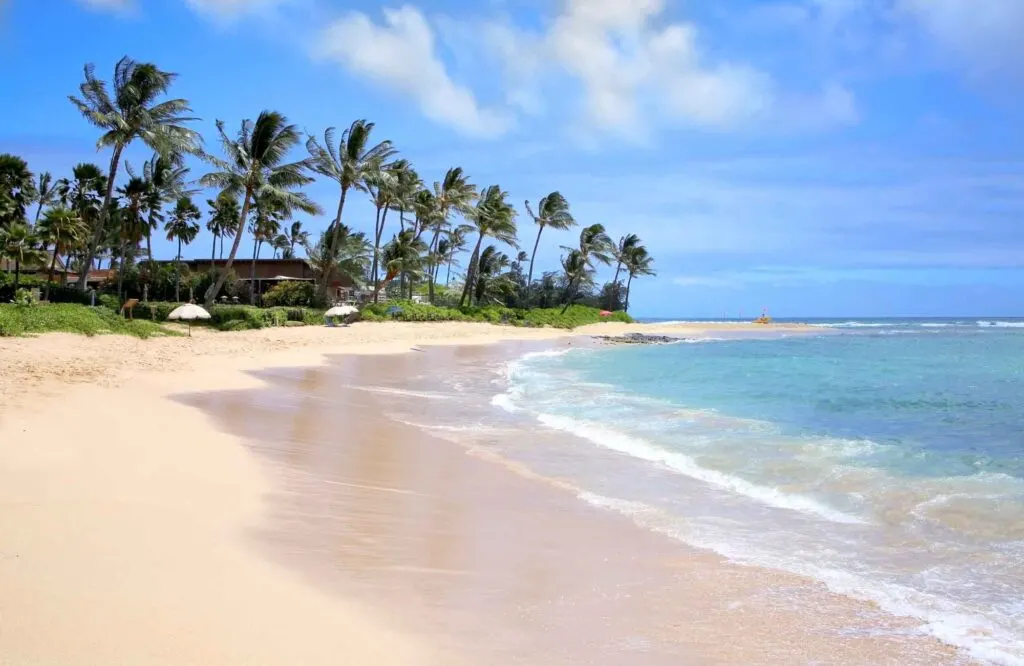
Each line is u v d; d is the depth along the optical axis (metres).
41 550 4.54
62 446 7.68
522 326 58.97
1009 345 41.78
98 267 58.06
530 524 6.45
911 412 14.21
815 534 6.23
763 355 32.88
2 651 3.17
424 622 4.07
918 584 5.02
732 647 3.96
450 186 56.72
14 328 20.19
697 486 8.01
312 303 47.00
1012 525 6.41
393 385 17.62
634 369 24.19
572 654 3.78
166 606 3.87
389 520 6.29
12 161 40.69
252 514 6.00
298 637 3.67
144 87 32.94
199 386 14.66
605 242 76.06
